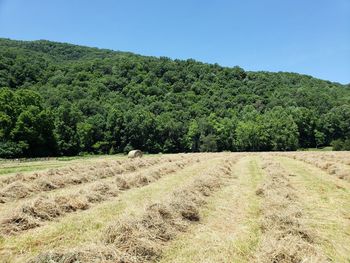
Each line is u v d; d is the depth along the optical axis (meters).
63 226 10.56
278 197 13.76
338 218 11.76
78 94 96.44
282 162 34.97
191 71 130.38
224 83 127.44
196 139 89.06
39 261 7.34
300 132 94.12
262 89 123.31
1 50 112.88
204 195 15.36
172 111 98.75
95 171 22.33
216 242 9.27
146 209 10.73
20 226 10.33
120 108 93.31
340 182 19.88
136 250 8.30
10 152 58.78
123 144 82.88
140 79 117.88
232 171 25.94
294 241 8.56
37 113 64.25
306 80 139.50
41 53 147.75
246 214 12.20
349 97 117.12
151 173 21.41
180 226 10.38
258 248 8.67
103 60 129.38
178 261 8.07
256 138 88.31
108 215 11.91
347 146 72.00
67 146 72.69
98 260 7.52
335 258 8.27
